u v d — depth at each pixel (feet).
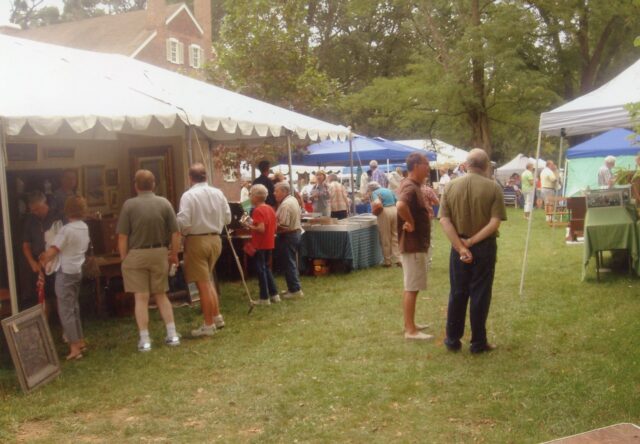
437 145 88.58
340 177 76.48
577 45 89.97
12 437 14.70
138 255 21.07
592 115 26.20
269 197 35.24
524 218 65.82
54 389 17.84
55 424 15.43
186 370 19.21
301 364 19.20
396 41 131.03
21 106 20.26
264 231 27.71
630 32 84.69
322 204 49.57
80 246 20.89
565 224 54.85
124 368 19.62
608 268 32.04
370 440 13.71
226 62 63.62
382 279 33.37
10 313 22.65
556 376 16.87
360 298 28.58
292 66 65.72
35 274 23.57
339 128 39.70
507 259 37.93
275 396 16.53
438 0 81.76
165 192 36.29
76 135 31.96
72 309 20.88
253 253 27.91
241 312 26.89
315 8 126.82
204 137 38.45
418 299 27.76
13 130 19.29
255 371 18.80
